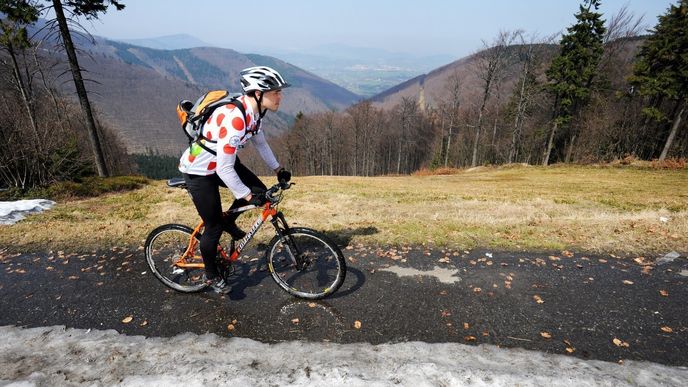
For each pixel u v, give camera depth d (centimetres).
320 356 291
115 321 348
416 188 1764
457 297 387
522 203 1080
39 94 2250
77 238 571
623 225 624
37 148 1320
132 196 1062
